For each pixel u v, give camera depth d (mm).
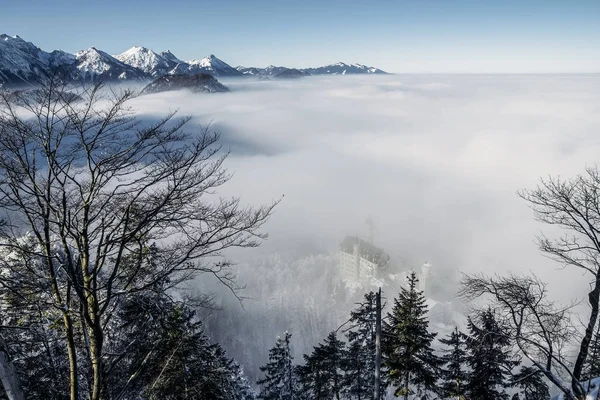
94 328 6344
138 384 8969
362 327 16516
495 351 9930
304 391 19406
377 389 8219
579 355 8430
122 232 7070
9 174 5695
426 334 14648
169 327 10031
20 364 8688
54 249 7859
